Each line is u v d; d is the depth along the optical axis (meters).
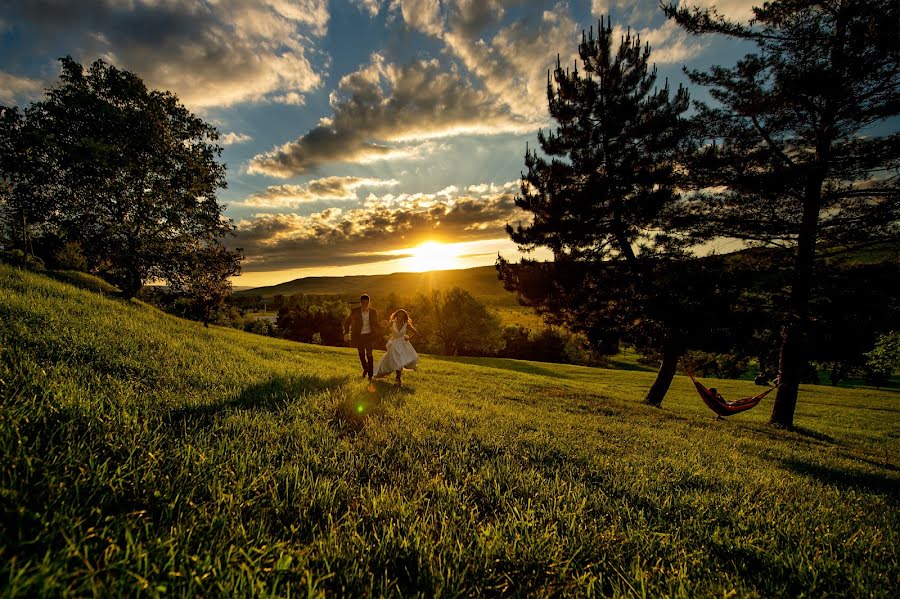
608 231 13.88
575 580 1.87
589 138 13.80
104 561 1.42
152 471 2.11
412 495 2.67
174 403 3.63
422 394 7.56
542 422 6.35
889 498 4.73
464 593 1.70
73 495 1.73
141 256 19.44
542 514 2.57
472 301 61.97
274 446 3.12
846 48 10.36
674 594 1.76
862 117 10.88
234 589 1.42
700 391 11.80
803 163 11.98
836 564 2.25
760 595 1.90
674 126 13.04
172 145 22.39
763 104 11.61
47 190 20.14
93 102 20.52
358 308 8.51
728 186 12.53
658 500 3.11
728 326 12.05
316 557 1.77
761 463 5.93
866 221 11.41
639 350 14.75
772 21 11.66
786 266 12.81
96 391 3.24
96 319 6.21
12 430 1.99
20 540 1.35
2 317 4.63
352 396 5.73
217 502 2.01
